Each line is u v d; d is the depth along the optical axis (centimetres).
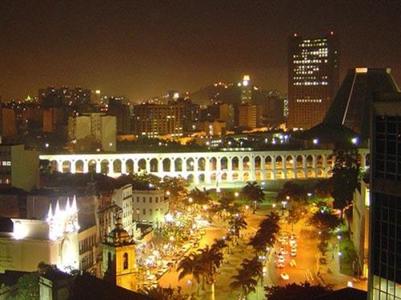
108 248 15612
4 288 16812
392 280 11394
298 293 16988
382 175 11556
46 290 14012
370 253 11919
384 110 11438
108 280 15062
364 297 14138
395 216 11294
